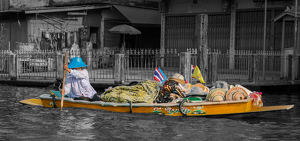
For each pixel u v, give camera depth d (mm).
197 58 12945
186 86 9992
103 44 22484
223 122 7996
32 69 19141
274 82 14062
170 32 21922
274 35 18938
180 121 8023
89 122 7836
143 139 6527
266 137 6742
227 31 20203
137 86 9125
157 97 9117
